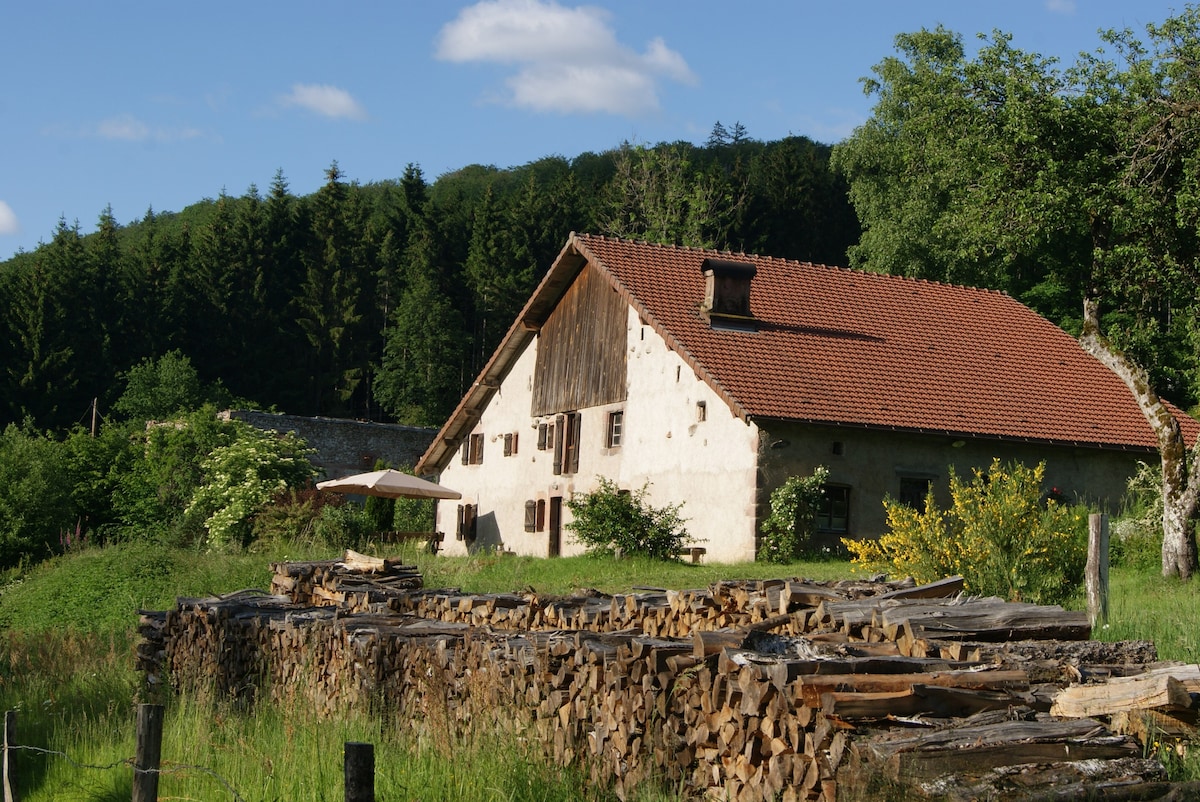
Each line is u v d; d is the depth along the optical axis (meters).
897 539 15.84
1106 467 27.88
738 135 103.81
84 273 72.94
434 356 73.00
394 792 7.49
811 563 24.31
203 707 11.30
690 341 27.08
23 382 67.81
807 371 27.11
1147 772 5.82
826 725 6.02
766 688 6.36
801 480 25.00
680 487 27.38
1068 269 34.75
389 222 86.50
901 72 46.81
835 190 67.75
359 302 80.31
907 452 26.41
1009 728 5.93
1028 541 14.86
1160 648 10.61
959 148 21.34
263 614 13.64
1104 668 7.15
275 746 9.12
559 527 32.44
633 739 7.42
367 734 9.30
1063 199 20.27
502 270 75.44
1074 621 8.05
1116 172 20.66
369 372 79.12
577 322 32.50
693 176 62.94
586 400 31.61
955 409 27.19
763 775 6.41
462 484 38.41
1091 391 29.66
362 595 14.48
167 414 66.19
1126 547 21.70
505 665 8.88
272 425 48.62
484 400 37.56
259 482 33.44
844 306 30.62
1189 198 19.59
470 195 111.88
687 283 29.98
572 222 76.56
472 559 25.56
